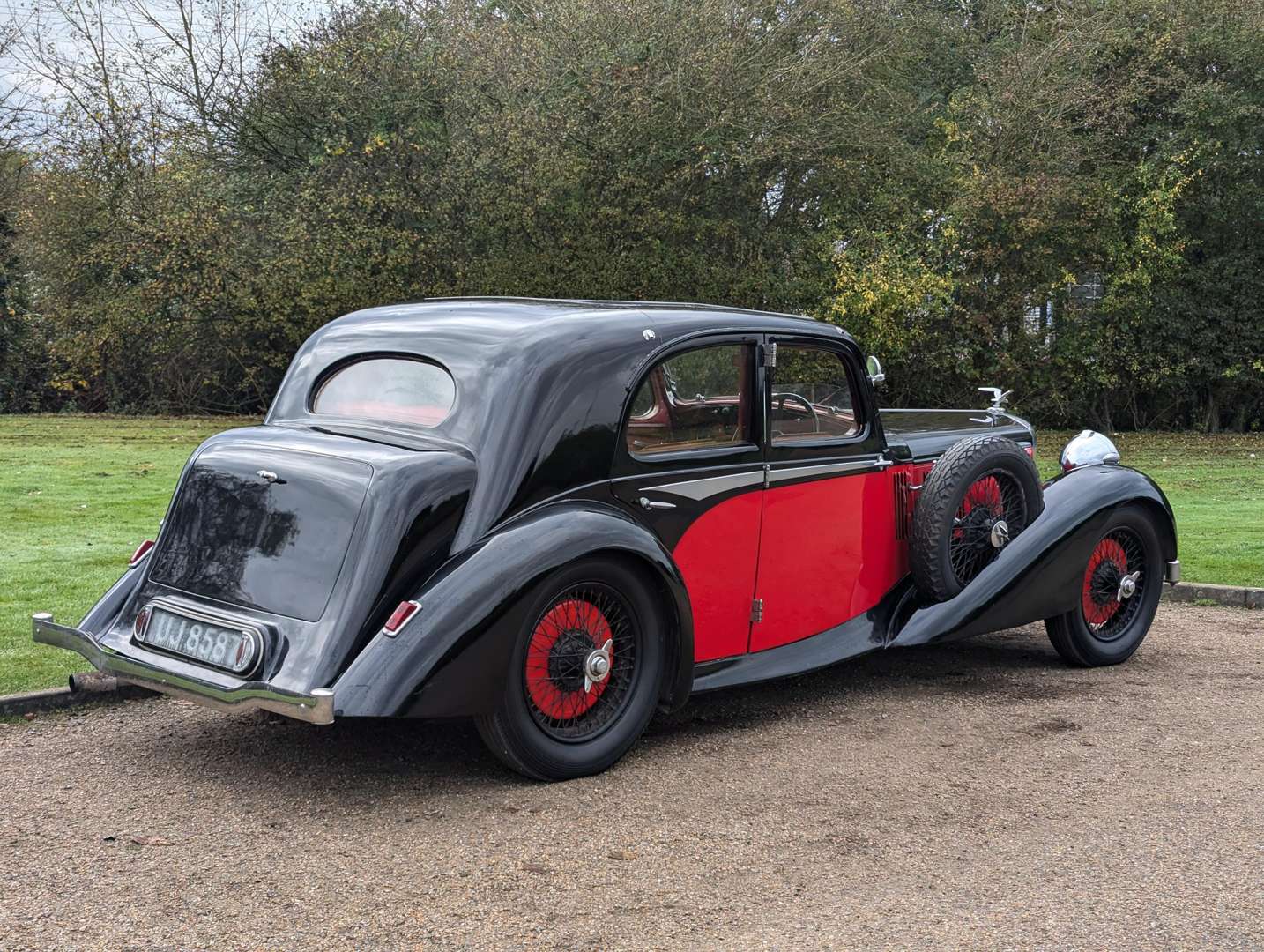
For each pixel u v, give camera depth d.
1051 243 22.22
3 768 4.11
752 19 20.78
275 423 4.55
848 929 2.94
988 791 3.96
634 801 3.85
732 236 21.20
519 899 3.11
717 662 4.65
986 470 5.24
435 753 4.32
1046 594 5.35
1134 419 25.05
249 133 22.78
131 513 10.06
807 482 4.86
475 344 4.18
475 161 21.09
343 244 21.81
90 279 24.02
